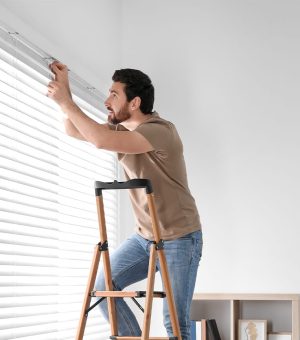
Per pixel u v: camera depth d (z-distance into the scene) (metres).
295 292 4.04
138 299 4.27
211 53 4.38
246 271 4.12
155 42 4.47
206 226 4.23
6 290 2.99
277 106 4.22
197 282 4.19
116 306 2.80
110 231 4.18
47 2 3.45
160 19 4.48
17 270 3.08
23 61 3.13
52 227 3.40
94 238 3.94
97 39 4.07
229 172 4.24
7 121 3.07
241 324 4.00
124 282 2.87
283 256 4.08
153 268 2.58
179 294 2.75
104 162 4.14
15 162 3.11
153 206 2.58
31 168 3.24
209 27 4.41
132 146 2.66
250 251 4.14
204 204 4.25
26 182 3.18
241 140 4.25
